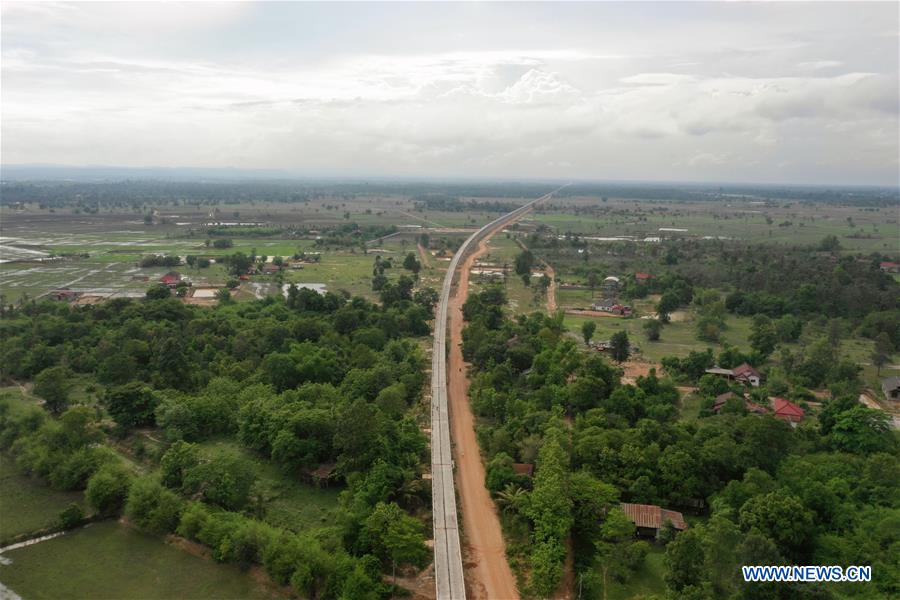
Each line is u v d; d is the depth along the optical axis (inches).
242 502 3619.6
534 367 5565.9
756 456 3690.9
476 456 4308.6
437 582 2837.1
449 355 6599.4
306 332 6560.0
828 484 3508.9
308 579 2878.9
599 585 2940.5
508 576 3046.3
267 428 4232.3
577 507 3344.0
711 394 5290.4
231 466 3663.9
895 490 3380.9
